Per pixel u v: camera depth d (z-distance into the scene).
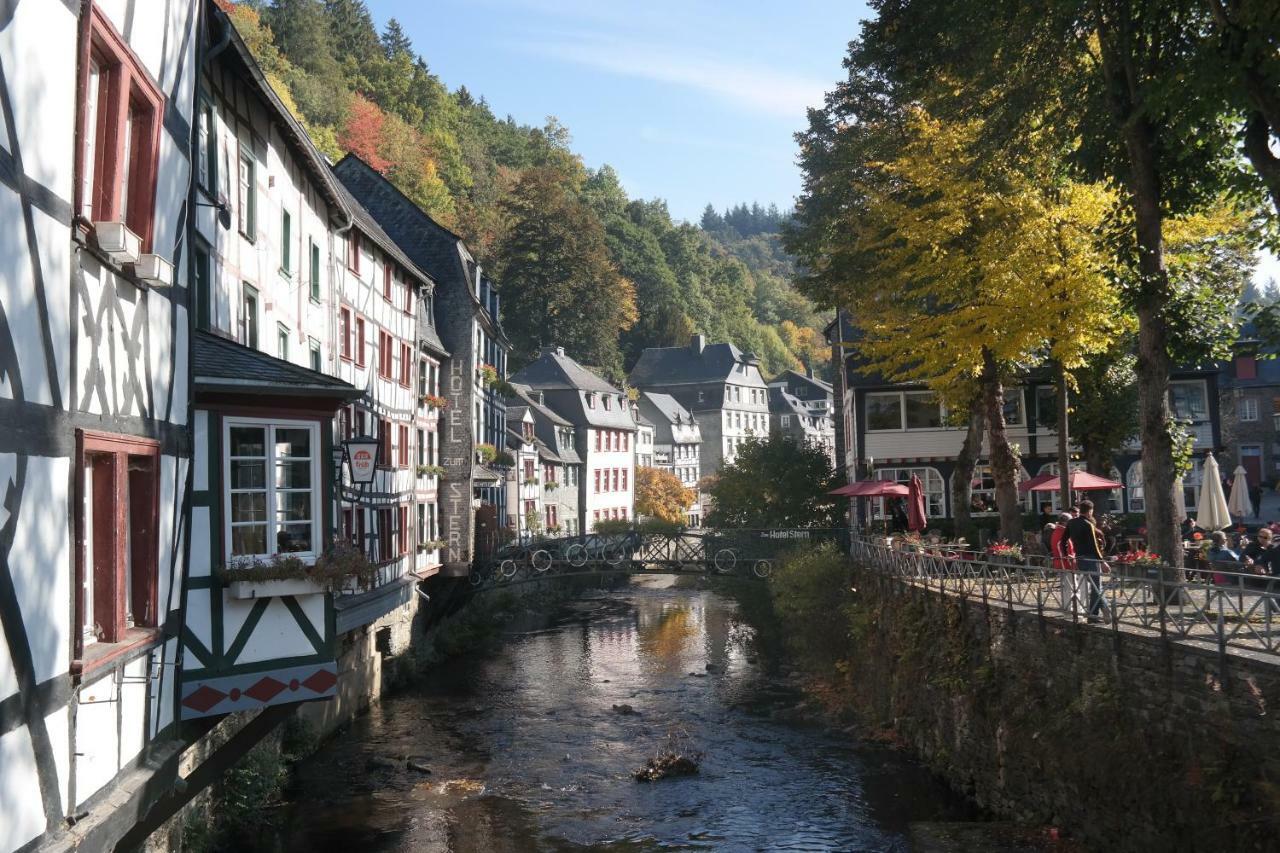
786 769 20.23
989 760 16.86
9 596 6.05
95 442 7.48
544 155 117.25
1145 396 16.16
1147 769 12.26
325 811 17.98
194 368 10.70
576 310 83.38
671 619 43.12
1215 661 11.25
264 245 18.67
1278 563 15.73
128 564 8.88
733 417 97.62
